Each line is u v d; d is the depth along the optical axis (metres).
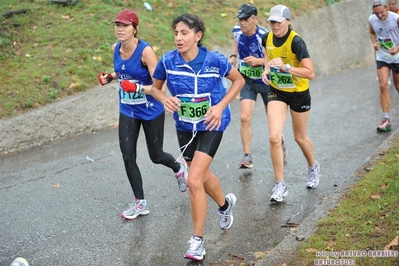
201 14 21.98
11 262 8.44
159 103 10.01
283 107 10.55
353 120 16.31
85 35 17.98
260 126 16.03
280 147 10.45
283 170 11.62
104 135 15.26
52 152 13.77
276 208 10.35
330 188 11.23
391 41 14.49
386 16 14.30
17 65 16.08
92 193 11.25
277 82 10.40
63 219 10.01
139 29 19.22
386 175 9.81
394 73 15.01
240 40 12.33
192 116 8.27
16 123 13.91
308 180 11.30
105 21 19.02
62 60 16.77
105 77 10.13
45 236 9.33
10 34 17.30
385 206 8.61
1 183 11.76
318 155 13.30
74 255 8.65
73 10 19.19
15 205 10.63
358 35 27.78
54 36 17.69
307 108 10.59
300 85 10.31
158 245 8.98
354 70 25.17
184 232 9.45
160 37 19.34
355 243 7.66
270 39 10.23
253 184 11.65
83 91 15.88
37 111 14.49
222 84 8.40
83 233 9.44
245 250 8.71
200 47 8.11
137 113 9.86
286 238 8.27
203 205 8.27
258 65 11.93
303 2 26.38
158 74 8.37
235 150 13.95
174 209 10.45
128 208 10.50
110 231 9.52
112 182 11.87
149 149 10.28
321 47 25.02
